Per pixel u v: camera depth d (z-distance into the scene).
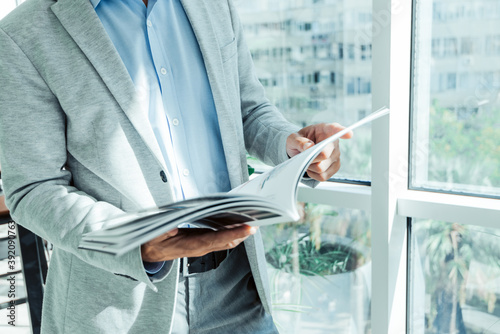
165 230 0.56
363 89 1.38
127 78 0.89
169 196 0.93
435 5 1.21
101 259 0.79
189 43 1.02
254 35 1.56
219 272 1.07
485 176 1.22
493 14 1.13
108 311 0.94
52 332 1.04
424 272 1.42
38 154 0.87
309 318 1.67
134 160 0.91
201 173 1.02
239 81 1.18
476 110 1.20
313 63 1.46
